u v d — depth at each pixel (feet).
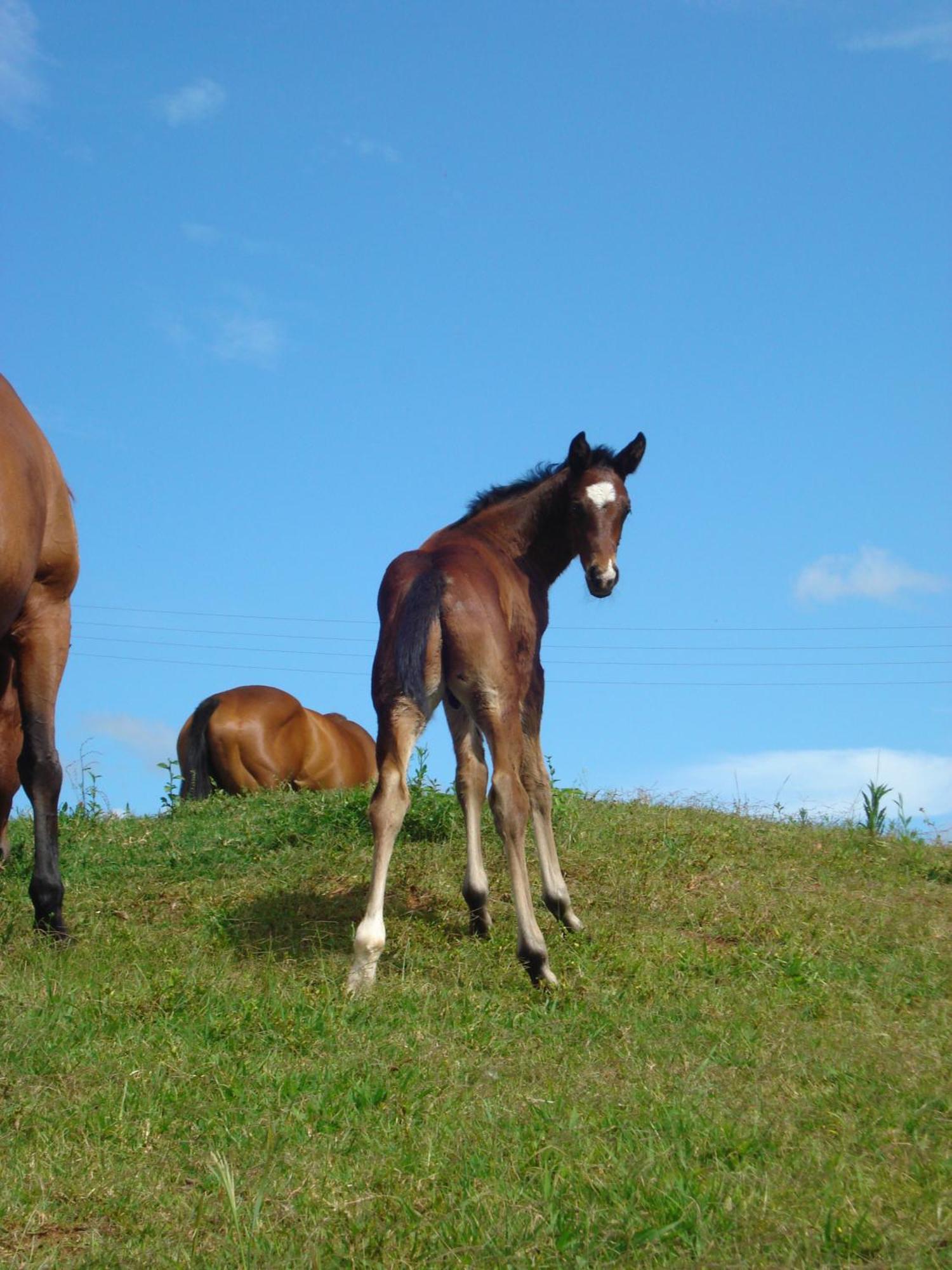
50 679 21.72
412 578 19.13
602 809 31.55
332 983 17.72
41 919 20.97
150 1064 14.32
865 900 24.64
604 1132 12.50
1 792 24.77
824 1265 9.50
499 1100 13.43
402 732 18.28
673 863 26.48
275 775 41.86
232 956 20.08
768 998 17.81
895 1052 14.88
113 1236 10.55
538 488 23.30
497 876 25.36
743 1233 10.09
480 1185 11.17
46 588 21.58
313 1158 12.01
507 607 21.21
